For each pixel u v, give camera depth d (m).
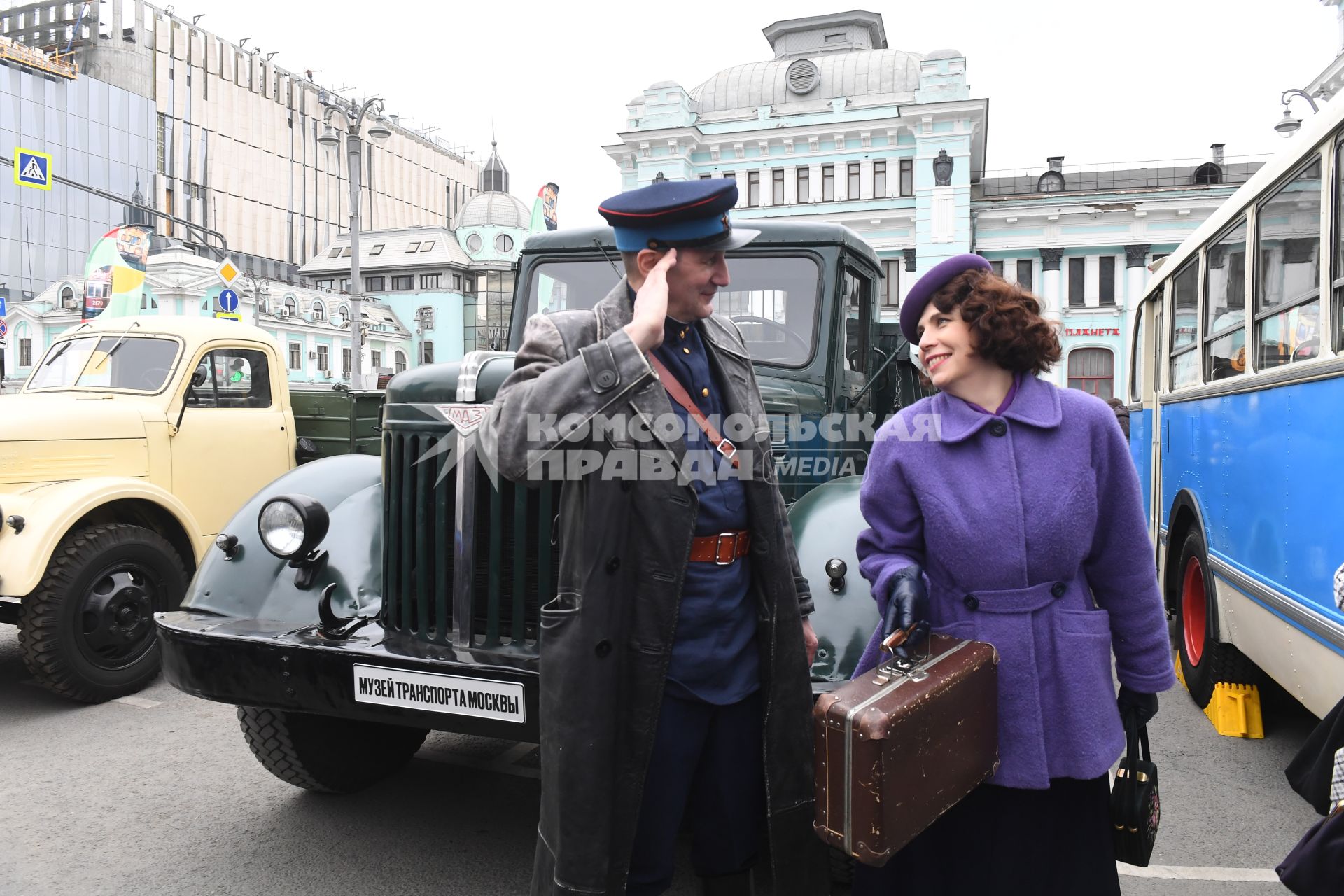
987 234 31.02
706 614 1.78
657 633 1.67
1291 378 3.45
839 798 1.57
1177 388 5.66
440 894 2.85
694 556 1.78
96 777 3.77
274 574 2.96
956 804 1.83
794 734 1.83
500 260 59.59
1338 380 3.01
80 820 3.36
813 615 2.47
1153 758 4.11
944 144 30.16
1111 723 1.81
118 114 73.12
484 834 3.27
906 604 1.74
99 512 5.01
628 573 1.65
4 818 3.38
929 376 1.89
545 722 1.67
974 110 29.53
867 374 4.34
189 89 78.38
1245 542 4.04
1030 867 1.83
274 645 2.62
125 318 6.15
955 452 1.84
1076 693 1.78
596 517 1.62
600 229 4.27
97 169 71.81
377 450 7.18
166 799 3.54
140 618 4.93
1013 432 1.82
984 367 1.86
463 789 3.67
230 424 6.06
